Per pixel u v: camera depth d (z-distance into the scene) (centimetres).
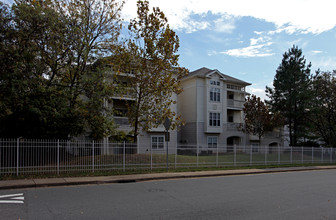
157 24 1691
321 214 686
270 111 3350
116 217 622
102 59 1689
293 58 3322
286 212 698
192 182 1216
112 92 1599
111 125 1648
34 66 1434
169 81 1750
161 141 2773
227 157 1888
